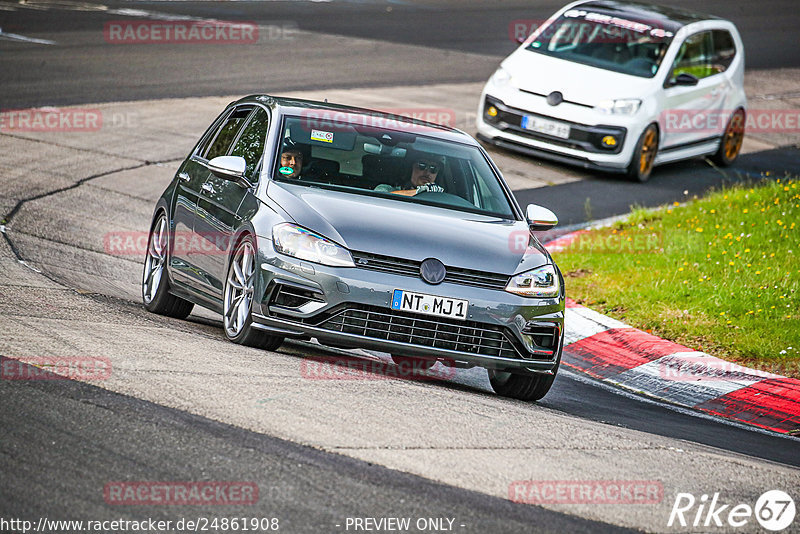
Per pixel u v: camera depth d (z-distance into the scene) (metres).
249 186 27.92
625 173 59.53
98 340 24.86
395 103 70.56
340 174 28.30
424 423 21.48
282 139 28.89
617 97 59.19
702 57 64.62
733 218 48.31
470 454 19.89
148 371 22.50
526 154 63.69
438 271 25.39
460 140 31.38
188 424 19.47
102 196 48.53
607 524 17.41
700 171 65.06
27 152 53.69
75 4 99.75
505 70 61.94
